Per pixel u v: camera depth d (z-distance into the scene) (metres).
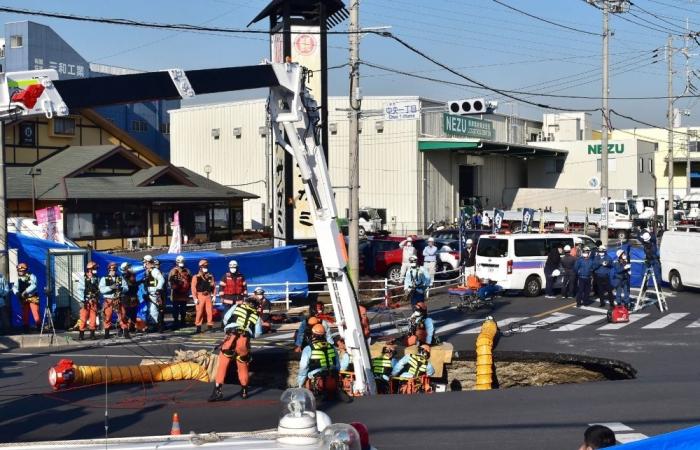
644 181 83.44
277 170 31.20
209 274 24.41
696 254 31.77
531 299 31.45
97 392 15.05
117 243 49.94
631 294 32.31
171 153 80.12
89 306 22.39
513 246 31.73
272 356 19.66
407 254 32.94
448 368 20.19
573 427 12.59
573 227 69.19
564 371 20.06
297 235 31.45
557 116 89.69
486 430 12.47
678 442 6.93
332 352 14.89
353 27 24.86
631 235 67.06
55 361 18.62
